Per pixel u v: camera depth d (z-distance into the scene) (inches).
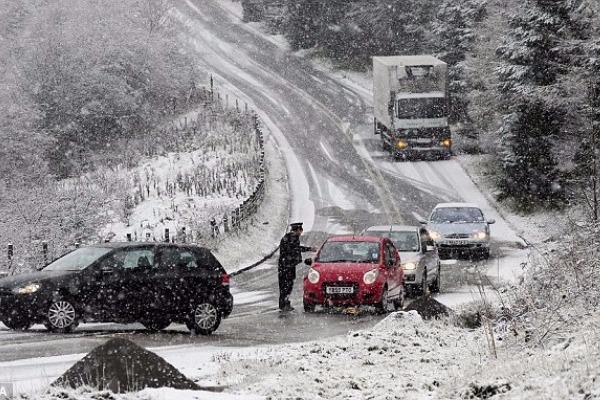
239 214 4766.2
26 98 7170.3
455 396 1226.0
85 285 2218.3
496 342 1788.9
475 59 6845.5
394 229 3248.0
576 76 5265.8
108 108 7691.9
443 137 6766.7
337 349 1769.2
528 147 5639.8
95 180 5816.9
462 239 4205.2
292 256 2741.1
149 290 2233.0
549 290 1900.8
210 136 7372.1
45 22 7524.6
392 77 6796.3
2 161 6461.6
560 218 4662.9
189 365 1673.2
